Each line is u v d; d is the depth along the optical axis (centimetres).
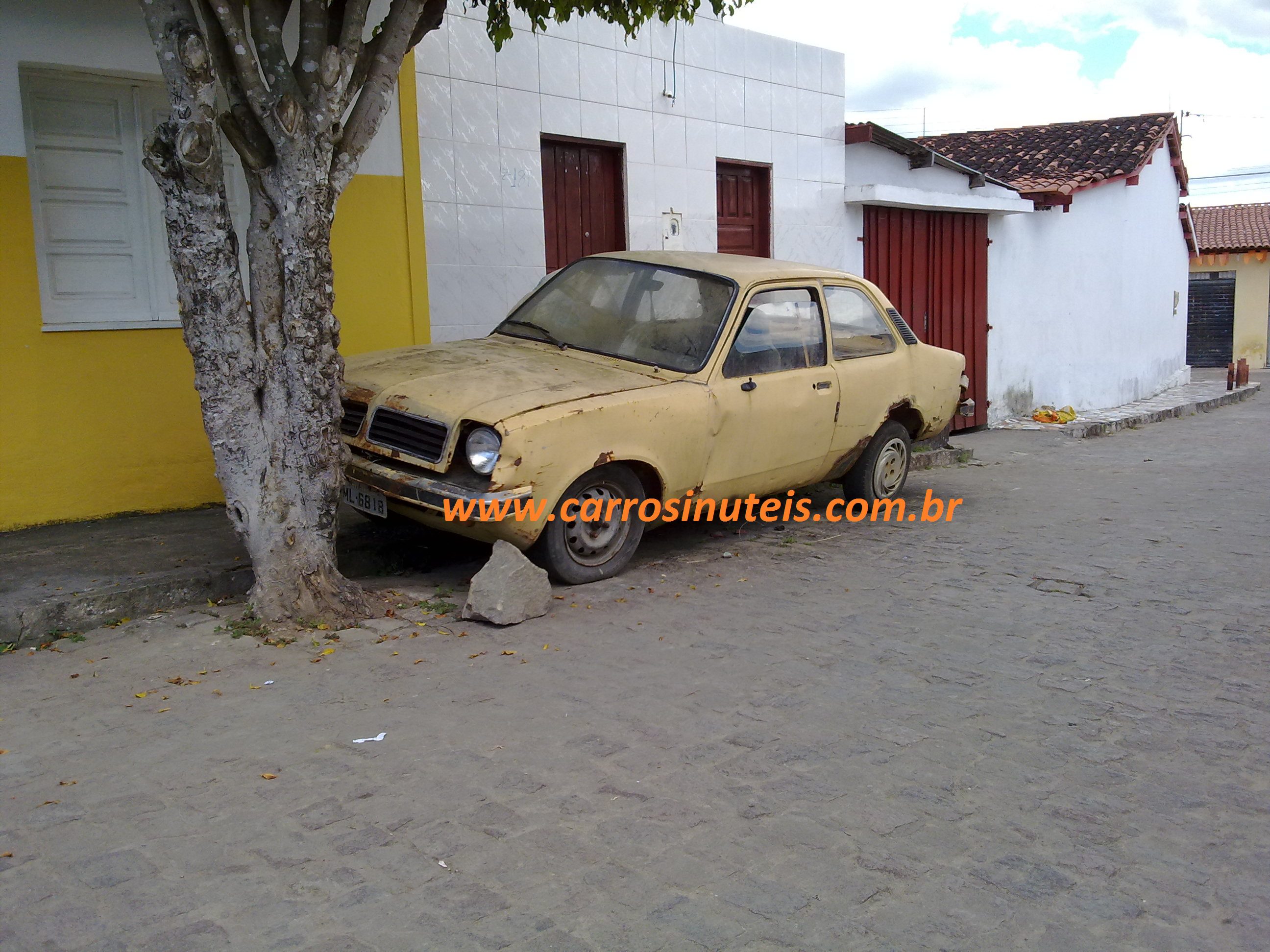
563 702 452
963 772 391
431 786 375
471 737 416
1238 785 384
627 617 566
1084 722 438
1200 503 916
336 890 311
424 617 558
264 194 518
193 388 744
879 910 305
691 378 647
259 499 534
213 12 496
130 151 731
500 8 696
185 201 495
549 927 295
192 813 355
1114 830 351
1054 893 314
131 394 720
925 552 720
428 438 571
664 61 1049
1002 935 294
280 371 532
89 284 723
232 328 514
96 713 436
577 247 1010
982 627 560
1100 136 1988
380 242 827
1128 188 1903
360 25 522
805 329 732
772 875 322
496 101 911
